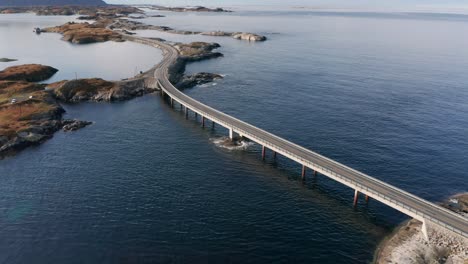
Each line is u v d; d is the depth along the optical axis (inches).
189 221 2815.0
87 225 2765.7
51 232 2694.4
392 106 5762.8
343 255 2495.1
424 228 2598.4
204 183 3388.3
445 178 3548.2
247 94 6378.0
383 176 3565.5
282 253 2501.2
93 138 4441.4
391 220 2893.7
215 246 2546.8
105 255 2465.6
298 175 3597.4
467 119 5191.9
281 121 5044.3
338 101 5994.1
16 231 2704.2
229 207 3011.8
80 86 6274.6
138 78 6732.3
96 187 3302.2
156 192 3216.0
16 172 3585.1
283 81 7293.3
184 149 4128.9
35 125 4635.8
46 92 5910.4
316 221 2859.3
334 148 4183.1
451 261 2320.4
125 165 3725.4
